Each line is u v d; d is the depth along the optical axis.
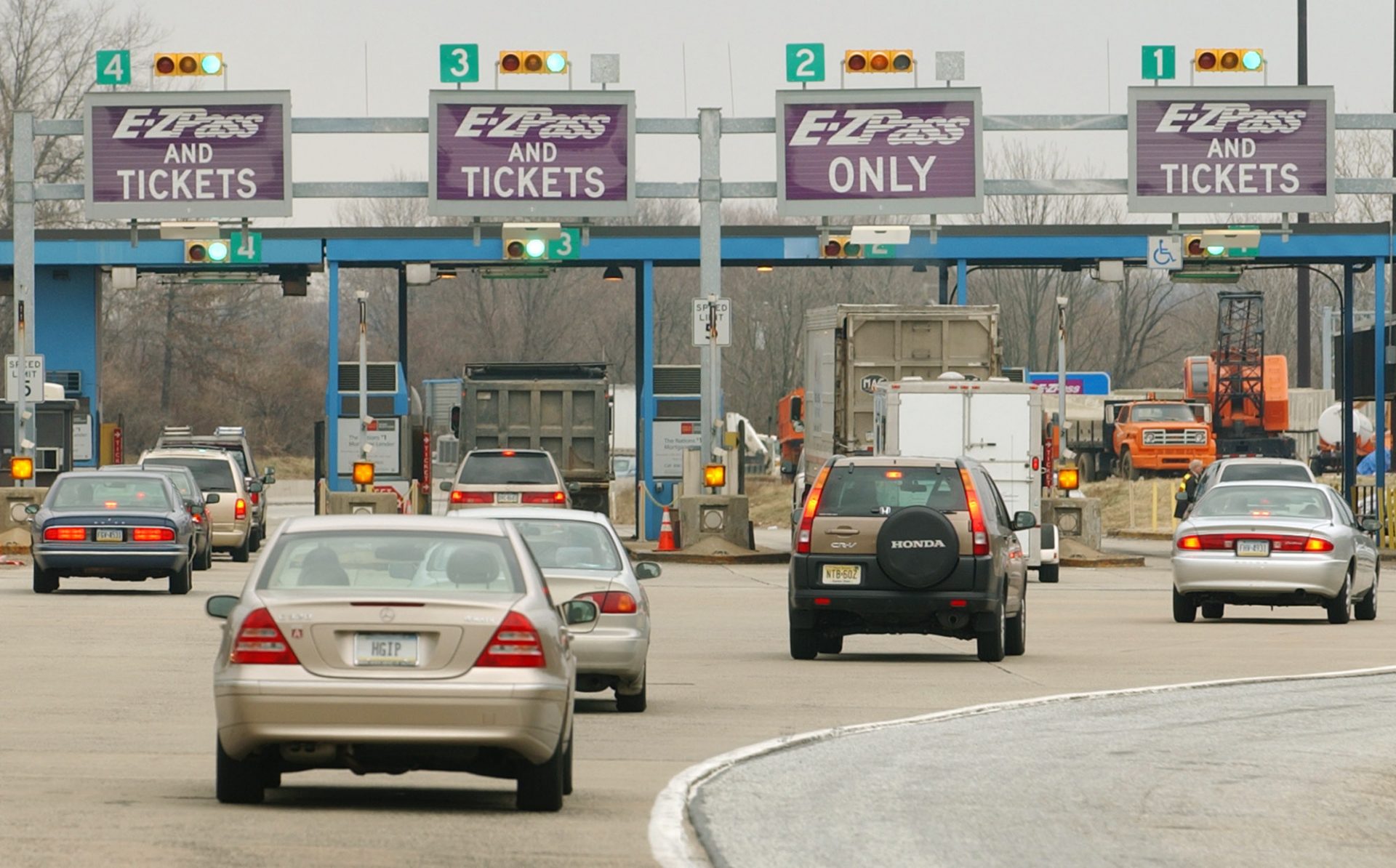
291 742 31.03
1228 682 55.12
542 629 31.83
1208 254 112.38
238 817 31.48
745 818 32.62
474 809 33.00
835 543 60.22
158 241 140.12
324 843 29.27
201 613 75.94
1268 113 111.31
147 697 49.41
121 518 84.88
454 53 110.69
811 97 111.44
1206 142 111.44
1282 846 30.83
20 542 116.69
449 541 33.12
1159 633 72.62
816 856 29.31
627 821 31.92
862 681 55.34
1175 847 30.59
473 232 111.81
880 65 109.94
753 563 120.06
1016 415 98.12
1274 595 75.88
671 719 46.84
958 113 110.88
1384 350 147.38
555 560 48.81
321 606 31.31
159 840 29.23
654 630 72.75
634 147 111.31
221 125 110.25
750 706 49.47
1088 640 69.81
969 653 65.12
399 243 137.75
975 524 60.09
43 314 143.62
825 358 115.19
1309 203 111.12
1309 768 39.28
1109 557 122.94
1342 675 57.31
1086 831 31.91
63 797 33.47
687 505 121.44
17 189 114.38
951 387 98.00
